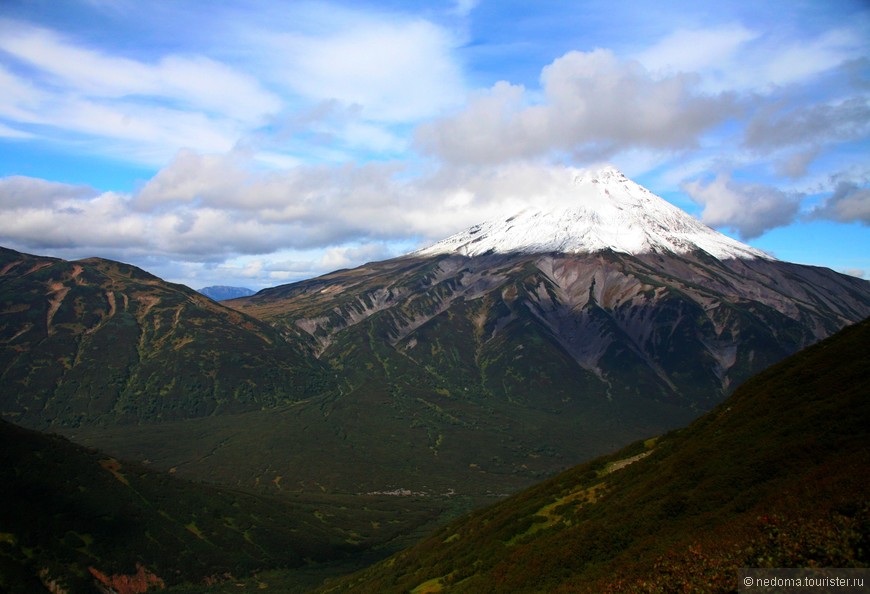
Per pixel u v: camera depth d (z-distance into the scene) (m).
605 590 41.84
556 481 92.94
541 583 54.31
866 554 29.14
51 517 133.12
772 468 51.06
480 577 64.56
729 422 70.06
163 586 130.12
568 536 61.84
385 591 80.06
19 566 116.12
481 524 92.19
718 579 32.44
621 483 74.31
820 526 32.31
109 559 129.12
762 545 33.69
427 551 96.06
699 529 47.03
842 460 42.97
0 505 128.50
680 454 69.56
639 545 50.91
